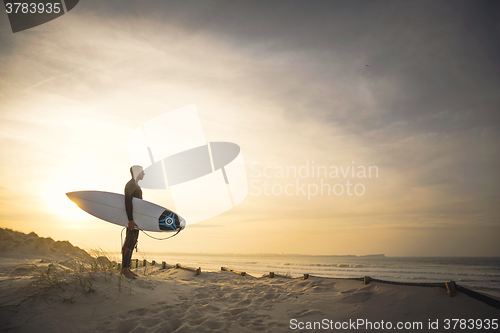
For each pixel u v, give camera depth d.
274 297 3.70
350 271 33.00
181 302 3.34
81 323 2.47
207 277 5.43
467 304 2.67
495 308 2.55
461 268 39.31
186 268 6.14
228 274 5.91
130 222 4.04
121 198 4.55
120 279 3.49
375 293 3.29
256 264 43.56
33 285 3.04
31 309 2.58
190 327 2.59
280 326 2.68
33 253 11.55
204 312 3.05
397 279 26.06
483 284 21.34
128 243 4.05
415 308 2.81
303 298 3.56
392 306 2.93
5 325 2.30
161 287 3.81
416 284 3.22
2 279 3.41
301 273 28.86
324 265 43.81
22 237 12.75
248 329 2.60
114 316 2.68
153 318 2.73
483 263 52.84
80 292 2.96
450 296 2.83
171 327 2.59
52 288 2.97
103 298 2.95
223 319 2.82
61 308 2.65
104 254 4.19
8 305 2.62
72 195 4.55
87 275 3.43
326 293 3.69
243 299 3.64
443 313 2.64
